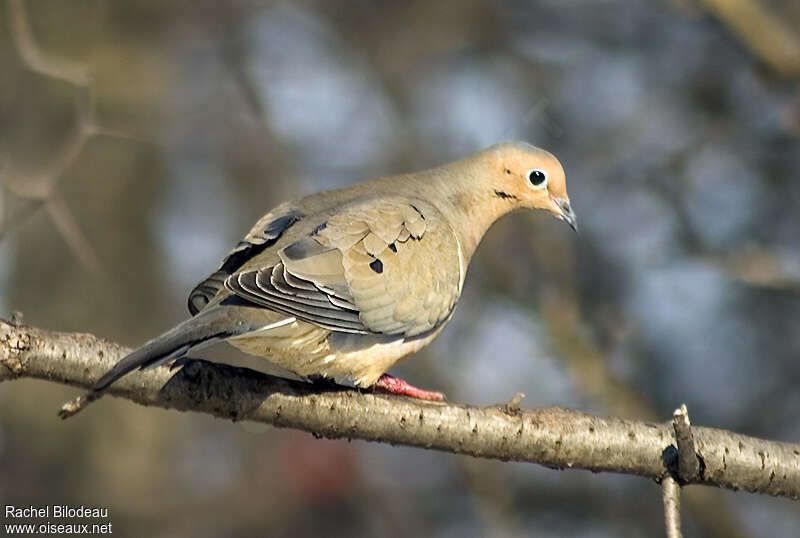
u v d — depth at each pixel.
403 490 14.38
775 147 14.81
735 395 14.35
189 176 16.80
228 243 16.66
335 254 7.62
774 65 13.54
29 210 9.23
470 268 14.16
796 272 13.30
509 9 17.34
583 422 7.20
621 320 14.20
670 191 14.70
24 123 15.15
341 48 17.83
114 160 15.55
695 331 14.58
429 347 14.17
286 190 16.55
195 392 6.85
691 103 15.66
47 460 14.36
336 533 13.95
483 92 17.20
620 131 15.76
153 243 15.88
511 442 7.15
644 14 16.39
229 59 17.25
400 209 8.19
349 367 7.68
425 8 17.62
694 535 13.04
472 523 14.26
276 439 14.26
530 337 14.09
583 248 14.84
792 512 13.80
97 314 15.03
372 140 17.06
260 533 13.99
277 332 7.22
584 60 16.78
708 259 13.61
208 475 14.59
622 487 13.80
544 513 13.77
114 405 14.65
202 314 6.86
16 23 9.66
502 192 9.50
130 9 16.64
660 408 14.11
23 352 6.53
